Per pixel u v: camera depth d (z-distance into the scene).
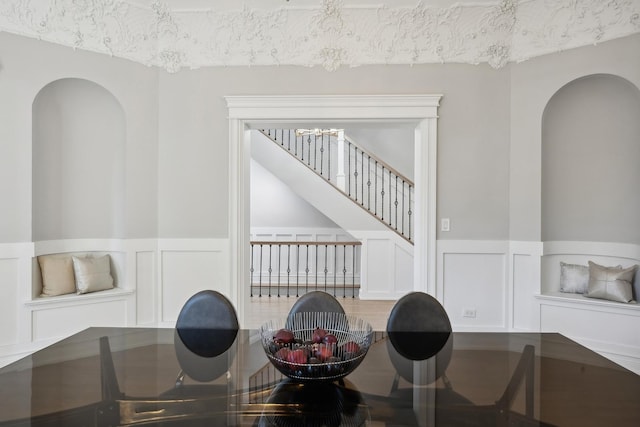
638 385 1.27
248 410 1.09
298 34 3.59
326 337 1.37
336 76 3.62
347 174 6.42
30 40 3.16
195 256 3.67
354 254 6.03
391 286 5.38
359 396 1.19
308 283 6.30
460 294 3.60
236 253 3.63
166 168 3.66
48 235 3.45
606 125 3.36
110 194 3.68
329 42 3.60
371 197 6.41
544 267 3.49
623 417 1.05
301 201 6.42
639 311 3.00
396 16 3.51
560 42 3.29
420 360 1.51
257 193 6.42
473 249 3.57
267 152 5.72
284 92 3.63
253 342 1.69
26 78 3.15
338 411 1.09
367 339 1.38
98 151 3.64
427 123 3.57
